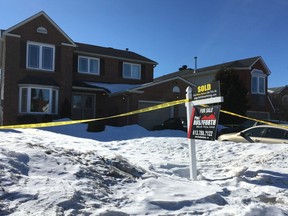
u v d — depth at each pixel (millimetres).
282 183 7695
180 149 12625
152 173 7312
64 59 26031
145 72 32594
